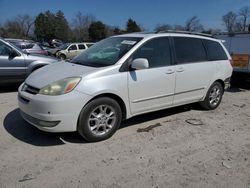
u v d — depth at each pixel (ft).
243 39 30.27
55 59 28.04
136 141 14.99
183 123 18.11
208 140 15.52
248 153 14.06
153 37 16.87
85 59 16.84
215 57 20.65
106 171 11.94
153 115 19.47
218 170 12.30
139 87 15.75
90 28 259.80
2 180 11.09
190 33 19.45
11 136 15.21
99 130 14.82
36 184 10.89
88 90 13.82
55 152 13.50
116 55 15.78
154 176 11.68
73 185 10.90
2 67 25.30
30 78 15.52
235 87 32.73
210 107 21.13
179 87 17.97
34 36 273.95
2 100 22.74
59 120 13.42
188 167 12.48
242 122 18.85
